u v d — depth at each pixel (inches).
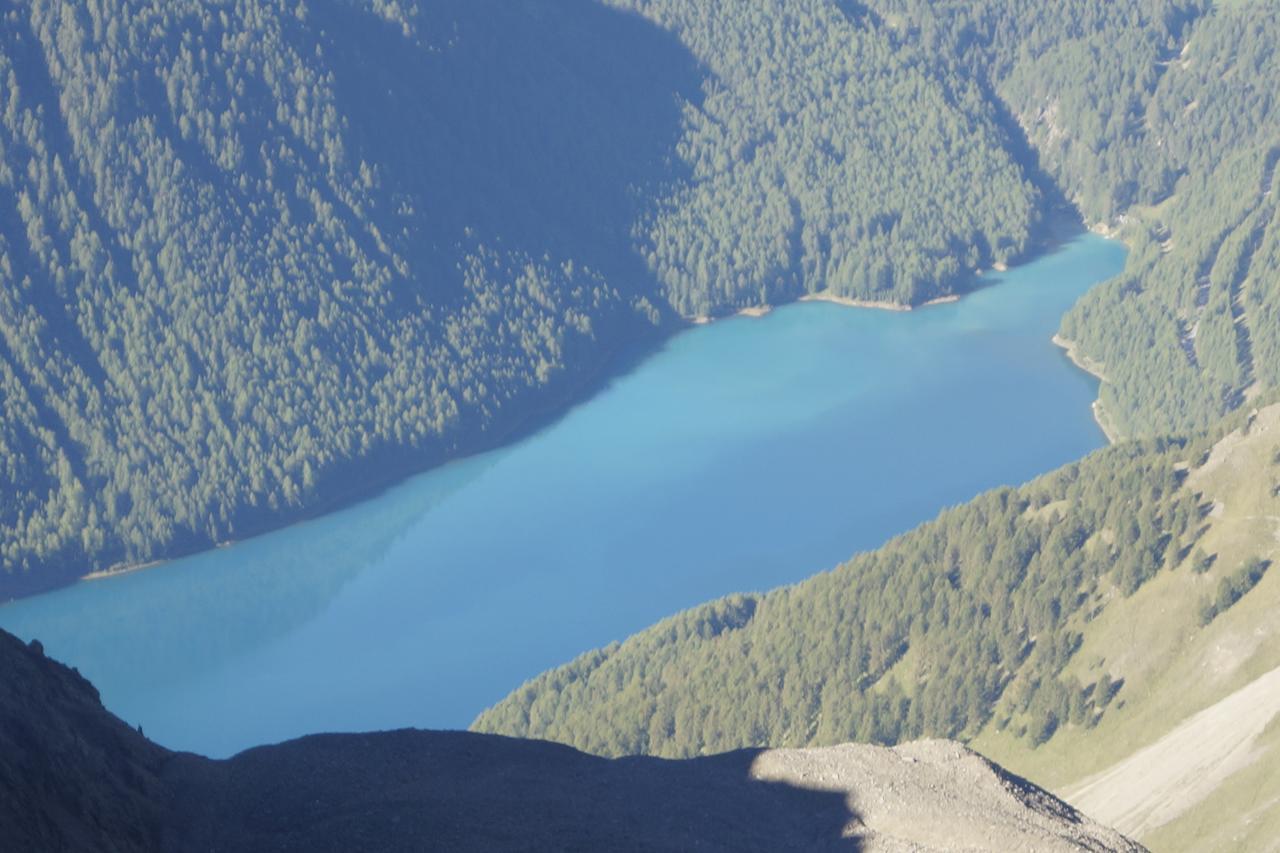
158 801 3090.6
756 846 3233.3
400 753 3415.4
